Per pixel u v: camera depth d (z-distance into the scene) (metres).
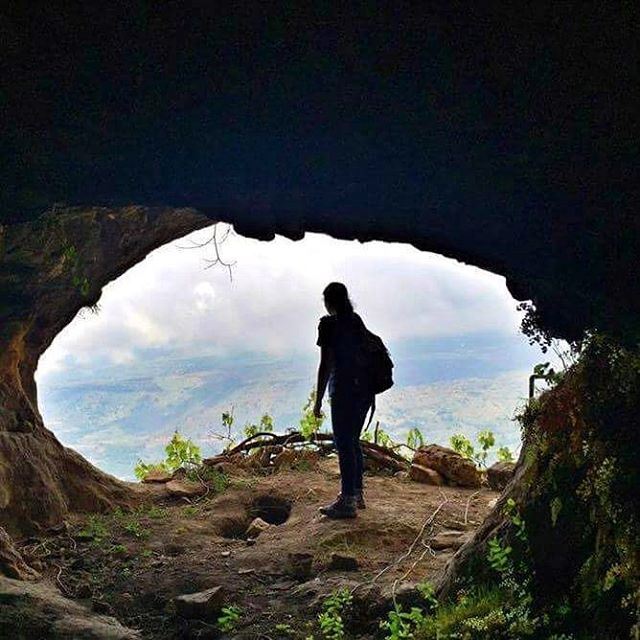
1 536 5.78
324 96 2.99
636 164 2.80
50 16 2.79
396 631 4.29
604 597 3.48
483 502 7.83
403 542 6.46
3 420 7.23
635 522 3.32
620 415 3.49
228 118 3.14
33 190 3.67
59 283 7.40
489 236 3.58
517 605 3.96
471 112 2.92
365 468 9.49
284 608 5.23
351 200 3.58
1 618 4.62
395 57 2.80
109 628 4.67
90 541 6.78
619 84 2.61
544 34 2.57
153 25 2.80
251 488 8.41
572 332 3.82
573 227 3.21
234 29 2.79
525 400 4.29
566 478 3.93
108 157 3.40
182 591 5.66
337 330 7.07
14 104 3.12
